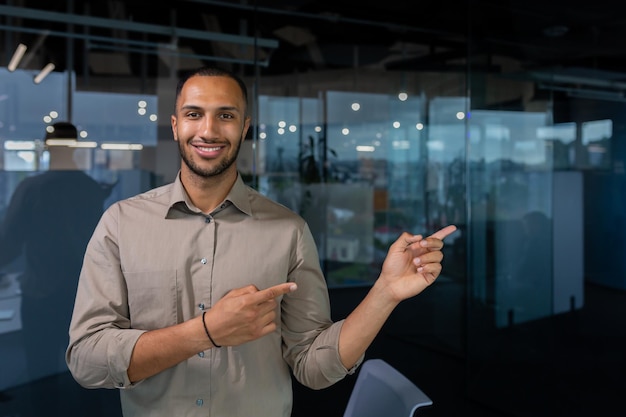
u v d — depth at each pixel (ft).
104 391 10.78
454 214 14.58
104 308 4.30
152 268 4.34
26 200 10.28
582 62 10.51
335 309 13.43
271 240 4.55
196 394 4.31
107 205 10.82
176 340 3.75
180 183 4.49
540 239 11.52
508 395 12.14
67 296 10.57
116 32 10.79
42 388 10.43
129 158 10.95
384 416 4.61
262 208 4.70
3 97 10.11
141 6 10.96
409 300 14.21
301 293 4.65
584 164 10.59
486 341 12.65
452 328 14.62
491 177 12.55
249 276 4.46
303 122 12.78
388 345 14.02
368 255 13.67
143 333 3.92
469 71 12.93
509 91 12.01
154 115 11.09
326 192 13.12
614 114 9.97
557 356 11.29
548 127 11.22
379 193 13.74
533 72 11.47
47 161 10.41
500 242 12.38
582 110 10.55
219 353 4.32
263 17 12.15
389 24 13.58
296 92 12.64
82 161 10.64
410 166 14.03
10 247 10.18
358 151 13.44
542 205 11.43
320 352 4.33
